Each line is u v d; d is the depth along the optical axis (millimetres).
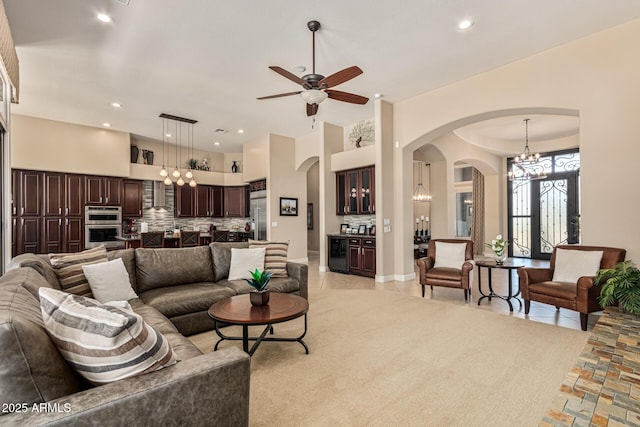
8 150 3289
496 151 8602
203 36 3615
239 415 1306
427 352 2691
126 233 7914
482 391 2088
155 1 3016
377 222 5789
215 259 3805
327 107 6059
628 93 3457
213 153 10125
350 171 6906
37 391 984
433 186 7449
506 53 4059
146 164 8227
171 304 2943
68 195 6906
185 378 1159
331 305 4148
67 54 3977
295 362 2520
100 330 1096
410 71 4535
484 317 3639
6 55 2953
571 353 2648
